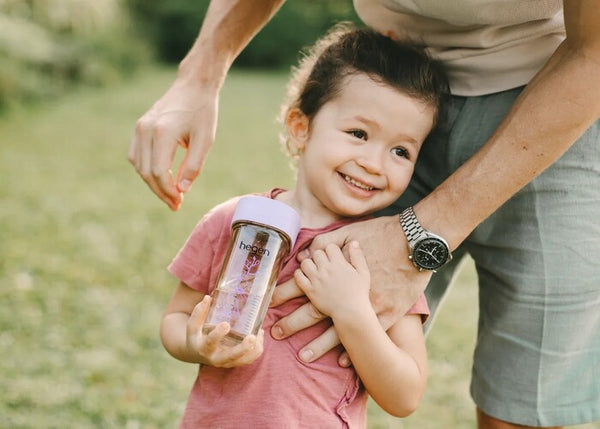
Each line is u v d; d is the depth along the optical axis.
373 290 1.46
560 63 1.34
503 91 1.60
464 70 1.63
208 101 1.72
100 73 11.84
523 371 1.67
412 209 1.46
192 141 1.70
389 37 1.67
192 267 1.56
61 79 11.01
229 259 1.36
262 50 17.39
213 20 1.77
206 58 1.75
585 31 1.26
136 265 4.13
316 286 1.43
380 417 2.71
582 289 1.60
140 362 3.02
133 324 3.37
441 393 2.91
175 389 2.81
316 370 1.45
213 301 1.35
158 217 5.07
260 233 1.36
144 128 1.68
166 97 1.73
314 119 1.57
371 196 1.52
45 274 3.87
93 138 7.82
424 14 1.57
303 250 1.53
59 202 5.29
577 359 1.66
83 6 12.38
